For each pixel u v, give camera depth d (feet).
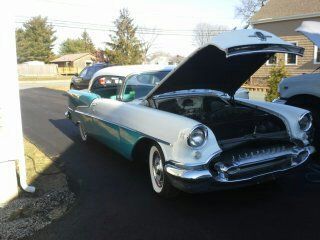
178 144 12.05
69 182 16.06
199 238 10.96
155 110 14.16
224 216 12.34
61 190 15.05
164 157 12.85
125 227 11.84
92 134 20.44
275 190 14.40
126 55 112.16
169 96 16.21
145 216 12.55
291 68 61.82
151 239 11.03
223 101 17.46
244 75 16.67
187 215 12.51
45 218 12.74
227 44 12.23
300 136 13.88
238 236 10.98
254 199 13.62
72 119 24.00
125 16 116.57
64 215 12.89
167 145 12.59
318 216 12.13
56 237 11.41
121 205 13.51
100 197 14.33
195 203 13.44
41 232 11.78
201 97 16.87
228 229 11.44
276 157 12.76
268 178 12.86
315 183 15.07
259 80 63.77
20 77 159.74
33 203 13.93
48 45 221.05
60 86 86.38
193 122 11.97
